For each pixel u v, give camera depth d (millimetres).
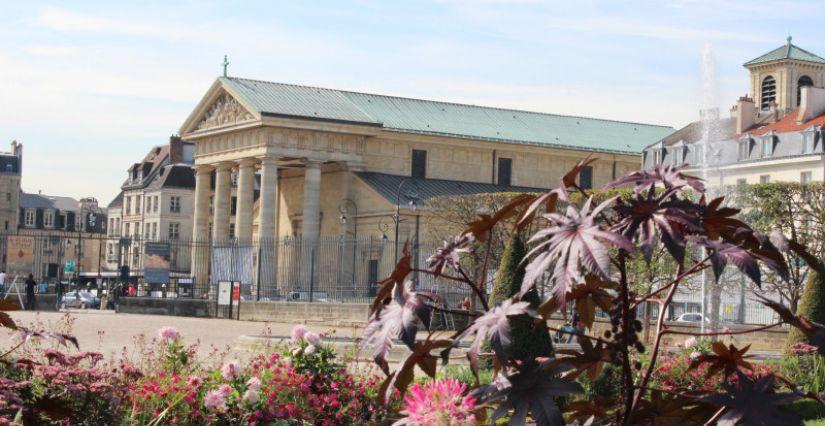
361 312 66688
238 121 114000
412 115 121875
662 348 25547
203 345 41438
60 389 14508
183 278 108562
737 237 7543
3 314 10219
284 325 65250
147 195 177500
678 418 7984
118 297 78000
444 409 7188
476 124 124688
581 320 8125
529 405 7047
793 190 61406
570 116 134750
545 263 6746
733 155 113812
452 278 8117
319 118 110750
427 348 7586
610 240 6625
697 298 71500
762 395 7395
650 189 7859
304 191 115625
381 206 109062
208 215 121062
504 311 6793
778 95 149000
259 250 78938
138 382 16969
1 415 10531
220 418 16328
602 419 8422
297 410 16766
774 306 7473
